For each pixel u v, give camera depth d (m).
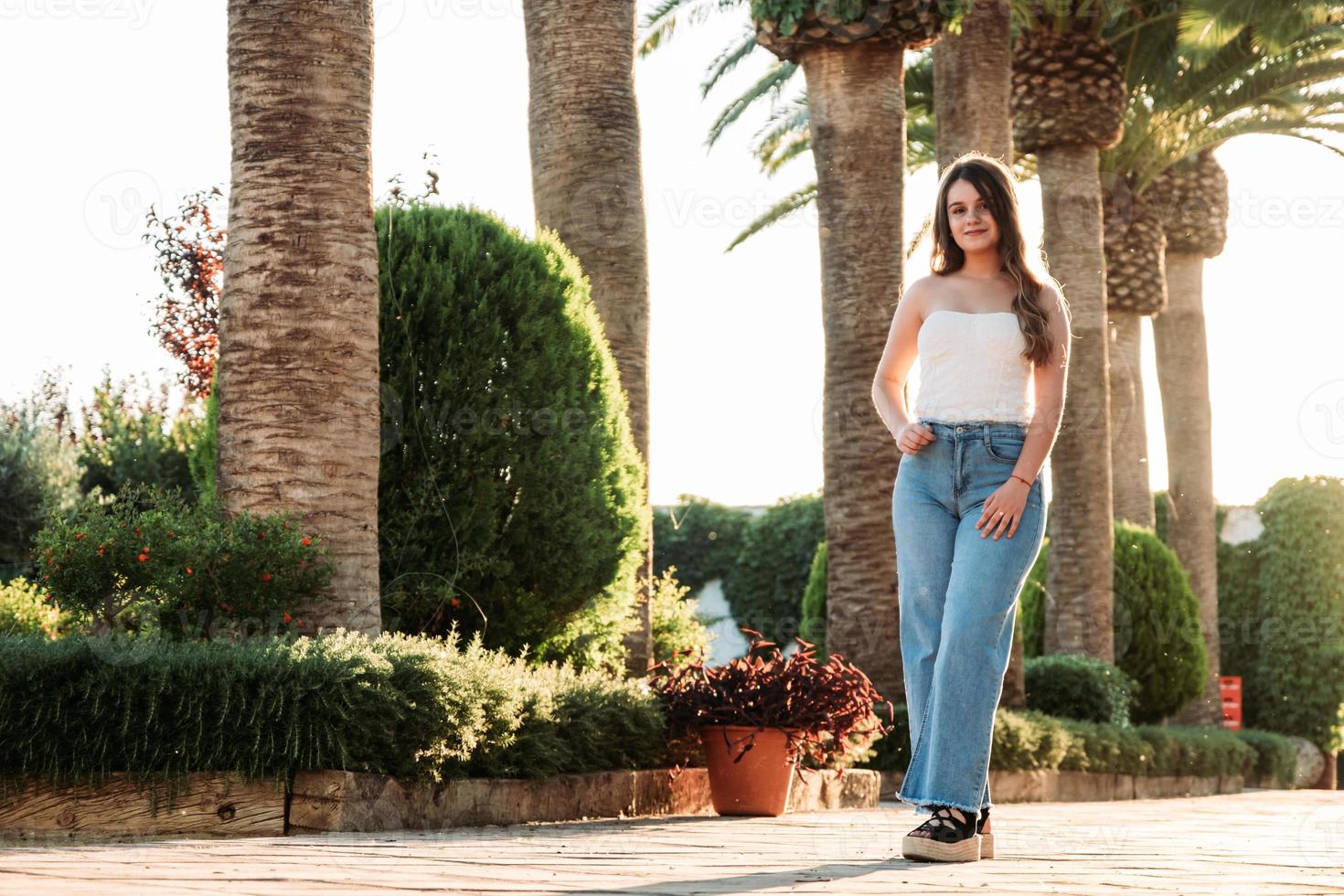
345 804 5.02
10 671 4.97
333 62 6.82
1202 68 17.52
